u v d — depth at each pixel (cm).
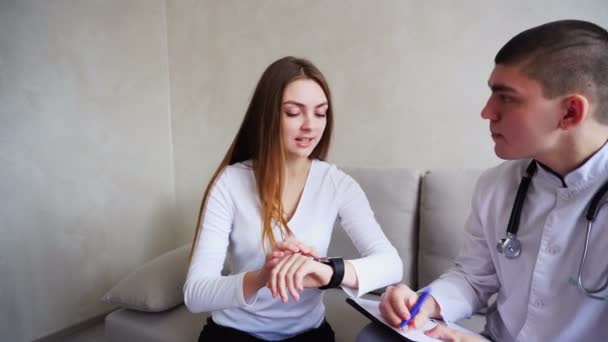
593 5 129
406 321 73
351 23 174
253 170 104
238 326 99
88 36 187
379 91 172
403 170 147
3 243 163
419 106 164
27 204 170
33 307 175
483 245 92
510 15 142
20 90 164
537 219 76
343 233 147
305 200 104
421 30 159
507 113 67
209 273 92
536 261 74
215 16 210
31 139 169
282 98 95
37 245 175
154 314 131
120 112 205
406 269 140
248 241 100
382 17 167
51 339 183
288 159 105
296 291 77
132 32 208
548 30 63
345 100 181
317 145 113
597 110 62
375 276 90
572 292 69
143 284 132
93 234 197
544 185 76
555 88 61
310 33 185
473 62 151
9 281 167
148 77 220
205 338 100
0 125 159
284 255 83
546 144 66
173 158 241
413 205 143
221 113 218
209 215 101
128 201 213
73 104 183
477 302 90
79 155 188
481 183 92
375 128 176
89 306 198
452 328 74
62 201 182
